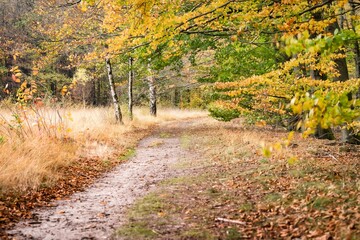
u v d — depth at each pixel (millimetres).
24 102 11539
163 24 6359
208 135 16734
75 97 31438
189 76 26531
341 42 3029
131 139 16047
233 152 11000
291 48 3078
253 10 6699
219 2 6184
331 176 7062
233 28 7090
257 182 7184
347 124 10188
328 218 4863
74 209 6016
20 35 23297
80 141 12328
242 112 14070
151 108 29844
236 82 9883
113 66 23781
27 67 26766
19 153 8617
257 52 14008
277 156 9586
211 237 4520
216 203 6027
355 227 4410
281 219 5031
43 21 19672
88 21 14492
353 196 5566
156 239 4520
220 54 14258
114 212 5797
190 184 7605
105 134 14766
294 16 5730
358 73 12828
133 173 9430
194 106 46406
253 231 4715
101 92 40750
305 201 5645
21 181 7102
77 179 8344
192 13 6359
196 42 10836
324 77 11219
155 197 6590
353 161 8648
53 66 28266
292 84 9289
